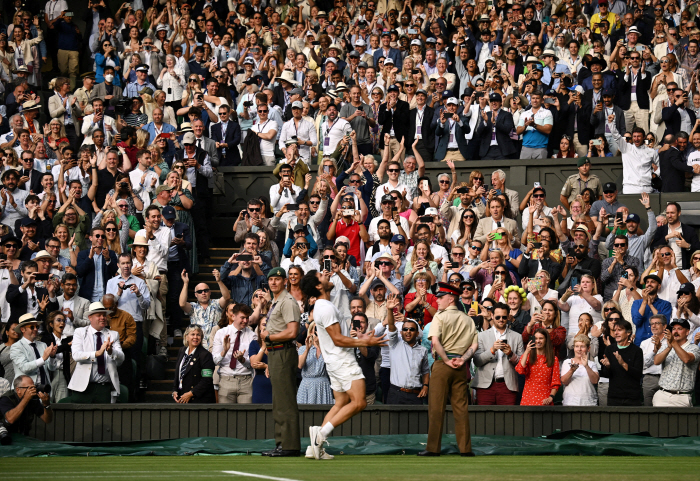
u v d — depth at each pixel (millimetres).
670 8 57062
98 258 34094
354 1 62625
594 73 46250
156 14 61312
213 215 45938
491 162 44250
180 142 44000
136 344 32562
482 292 34156
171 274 36406
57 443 25094
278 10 62281
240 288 33906
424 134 45594
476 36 56969
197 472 17719
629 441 25219
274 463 20312
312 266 34281
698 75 47906
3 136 46750
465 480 15961
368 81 50969
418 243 33594
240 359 28984
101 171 39562
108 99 50562
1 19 63656
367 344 21516
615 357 28141
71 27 60719
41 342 28766
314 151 45625
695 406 27906
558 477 16719
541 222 37375
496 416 26562
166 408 26344
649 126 47688
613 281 34594
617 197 41812
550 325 30172
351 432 26562
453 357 22688
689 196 40875
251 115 49375
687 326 28016
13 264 35188
